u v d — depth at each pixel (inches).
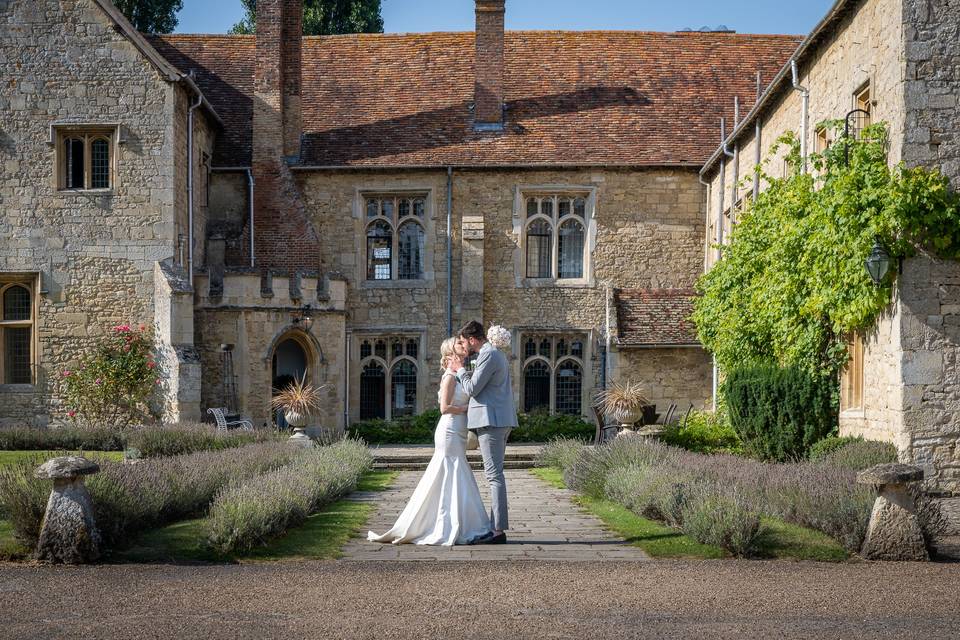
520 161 898.7
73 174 810.8
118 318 793.6
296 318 824.3
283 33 913.5
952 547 329.7
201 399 804.6
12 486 314.0
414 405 922.1
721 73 988.6
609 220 910.4
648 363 864.9
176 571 279.1
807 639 212.1
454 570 280.5
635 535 342.3
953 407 465.7
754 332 669.9
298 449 565.9
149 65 799.7
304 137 936.3
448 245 910.4
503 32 939.3
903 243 467.2
